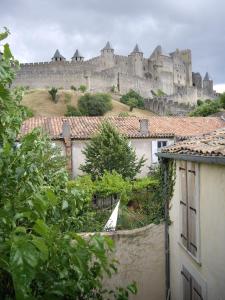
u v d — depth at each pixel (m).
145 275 10.42
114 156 20.95
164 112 74.81
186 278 8.41
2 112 4.31
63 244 3.23
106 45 98.31
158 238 10.47
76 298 4.23
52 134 23.09
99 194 18.39
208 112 61.03
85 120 26.11
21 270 2.46
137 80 92.69
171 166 9.63
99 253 3.31
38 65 82.62
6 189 3.81
